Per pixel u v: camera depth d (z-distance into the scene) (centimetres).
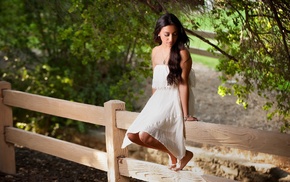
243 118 835
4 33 978
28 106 681
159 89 488
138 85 945
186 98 475
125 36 688
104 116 579
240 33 605
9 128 715
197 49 929
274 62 577
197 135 488
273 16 561
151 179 536
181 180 503
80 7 690
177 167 505
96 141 884
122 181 576
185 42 480
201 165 724
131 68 925
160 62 485
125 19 677
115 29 689
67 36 764
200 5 580
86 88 930
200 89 988
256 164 687
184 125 484
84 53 850
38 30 957
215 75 1057
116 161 573
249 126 803
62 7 772
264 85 607
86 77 938
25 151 841
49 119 948
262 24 591
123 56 921
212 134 479
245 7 572
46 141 663
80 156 620
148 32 669
